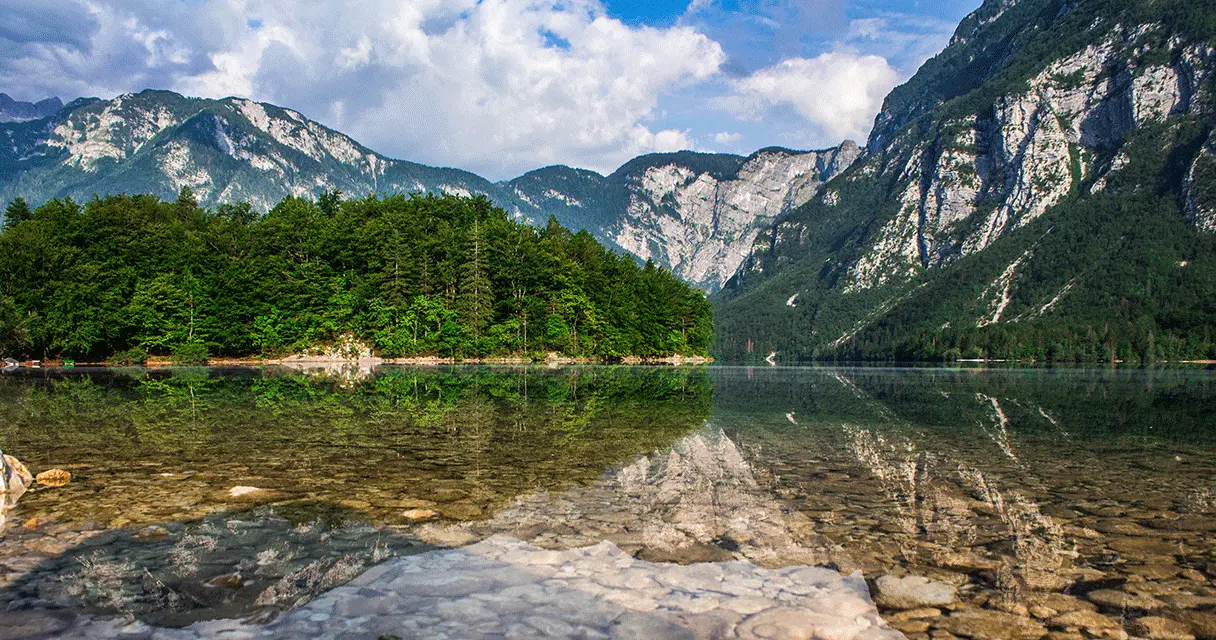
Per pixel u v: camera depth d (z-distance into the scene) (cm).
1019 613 451
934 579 523
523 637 401
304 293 7025
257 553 576
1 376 4059
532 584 505
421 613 442
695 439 1353
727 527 677
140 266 6544
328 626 419
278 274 7012
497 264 7994
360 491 829
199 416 1720
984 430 1566
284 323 6912
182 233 7006
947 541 629
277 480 893
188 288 6500
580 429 1515
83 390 2759
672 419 1762
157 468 975
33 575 514
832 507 771
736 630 418
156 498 780
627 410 2036
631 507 762
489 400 2370
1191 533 656
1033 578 523
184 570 530
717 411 2030
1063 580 519
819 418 1830
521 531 655
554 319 8150
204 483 869
